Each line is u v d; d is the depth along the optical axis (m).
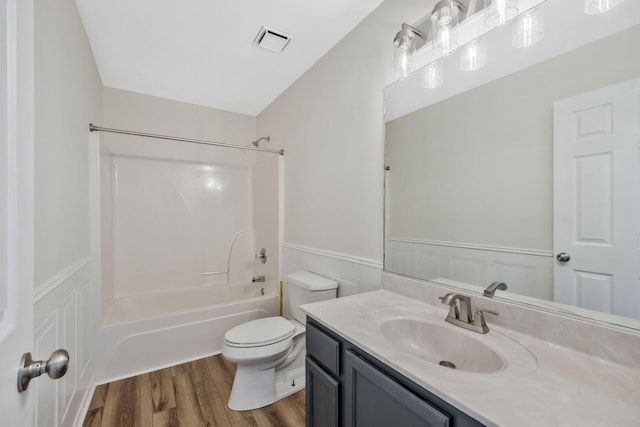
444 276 1.29
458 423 0.64
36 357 0.99
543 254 0.97
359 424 0.94
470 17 1.17
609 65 0.82
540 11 0.97
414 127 1.42
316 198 2.16
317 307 1.25
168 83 2.57
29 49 0.56
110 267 2.56
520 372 0.74
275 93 2.77
